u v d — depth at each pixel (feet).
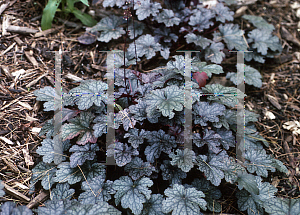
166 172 4.40
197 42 5.08
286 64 5.42
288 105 5.08
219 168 4.33
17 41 5.09
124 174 4.50
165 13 5.15
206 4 5.53
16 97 4.75
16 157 4.46
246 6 5.85
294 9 5.89
